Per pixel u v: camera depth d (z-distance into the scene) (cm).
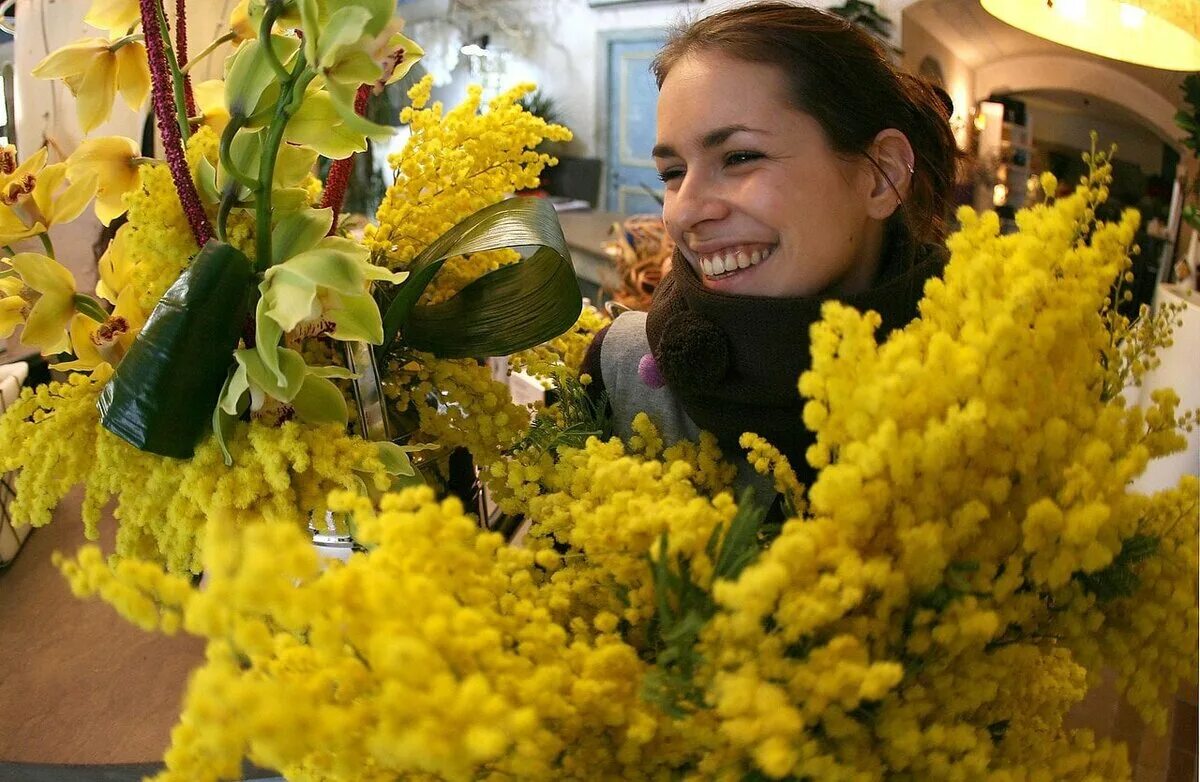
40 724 69
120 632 80
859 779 34
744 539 38
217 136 59
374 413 60
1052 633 41
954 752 36
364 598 32
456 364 66
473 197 70
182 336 50
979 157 137
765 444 47
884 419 35
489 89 190
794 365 60
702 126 60
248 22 59
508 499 56
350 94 48
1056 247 39
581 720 35
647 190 184
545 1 182
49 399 57
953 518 36
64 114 101
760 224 60
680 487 42
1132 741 60
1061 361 40
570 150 192
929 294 41
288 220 55
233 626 30
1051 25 105
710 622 34
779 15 63
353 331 55
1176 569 40
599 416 68
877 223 67
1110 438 39
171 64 56
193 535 54
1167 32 99
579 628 40
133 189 63
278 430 52
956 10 137
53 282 58
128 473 55
